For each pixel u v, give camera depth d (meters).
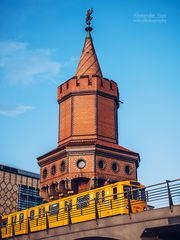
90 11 45.50
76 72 42.16
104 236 23.84
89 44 43.28
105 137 38.12
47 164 38.78
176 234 23.27
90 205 29.39
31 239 29.98
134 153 38.41
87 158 35.81
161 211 21.39
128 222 22.77
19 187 53.97
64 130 39.03
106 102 39.66
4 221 37.53
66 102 39.94
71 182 35.34
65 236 26.64
